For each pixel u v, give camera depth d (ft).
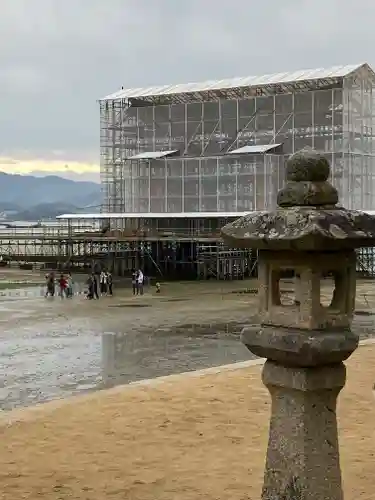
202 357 99.30
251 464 41.60
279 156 234.38
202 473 40.19
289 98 235.40
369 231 20.81
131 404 56.70
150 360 97.55
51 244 310.04
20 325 132.36
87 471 40.93
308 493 21.50
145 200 254.27
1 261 277.44
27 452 44.60
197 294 186.19
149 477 39.73
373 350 81.92
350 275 21.66
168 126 254.47
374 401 56.34
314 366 21.25
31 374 87.71
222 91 241.14
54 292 188.55
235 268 231.09
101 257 252.42
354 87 230.89
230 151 239.71
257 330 22.04
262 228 21.20
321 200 21.16
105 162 263.49
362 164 233.76
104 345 110.83
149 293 189.26
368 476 38.50
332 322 21.24
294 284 21.70
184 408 55.11
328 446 21.85
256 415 52.85
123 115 261.65
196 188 244.22
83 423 51.29
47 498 36.76
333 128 228.43
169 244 251.60
